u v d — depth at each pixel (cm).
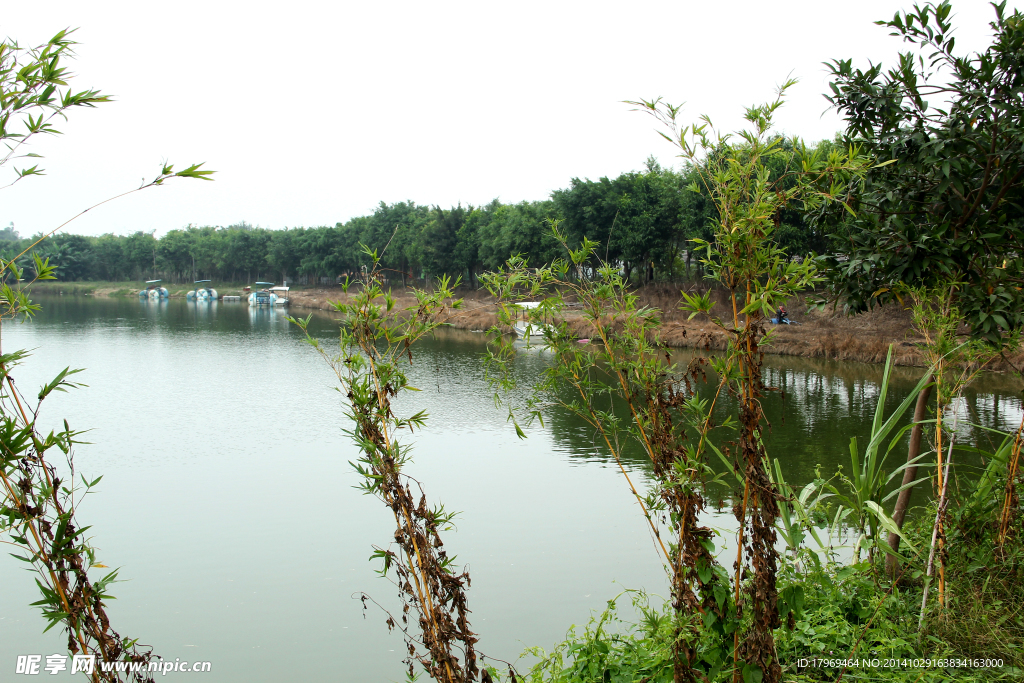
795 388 2161
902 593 526
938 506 501
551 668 515
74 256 11031
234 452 1645
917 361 2481
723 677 394
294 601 901
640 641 487
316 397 2348
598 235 4203
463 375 2686
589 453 1530
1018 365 2033
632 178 4456
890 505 961
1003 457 535
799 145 373
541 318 432
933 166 561
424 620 407
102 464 1545
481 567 952
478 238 5634
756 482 347
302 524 1174
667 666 422
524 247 4362
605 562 962
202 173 338
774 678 343
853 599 501
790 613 368
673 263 4391
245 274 10950
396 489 402
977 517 539
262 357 3431
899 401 1916
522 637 770
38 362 3212
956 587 493
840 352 2731
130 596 917
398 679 719
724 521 901
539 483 1327
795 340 2970
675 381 401
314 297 8188
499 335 453
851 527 746
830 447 1422
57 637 832
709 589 371
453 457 1523
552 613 823
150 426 1914
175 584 952
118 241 11688
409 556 408
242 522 1180
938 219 580
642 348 403
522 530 1084
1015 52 541
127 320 5781
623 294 417
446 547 1027
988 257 561
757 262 346
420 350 3497
